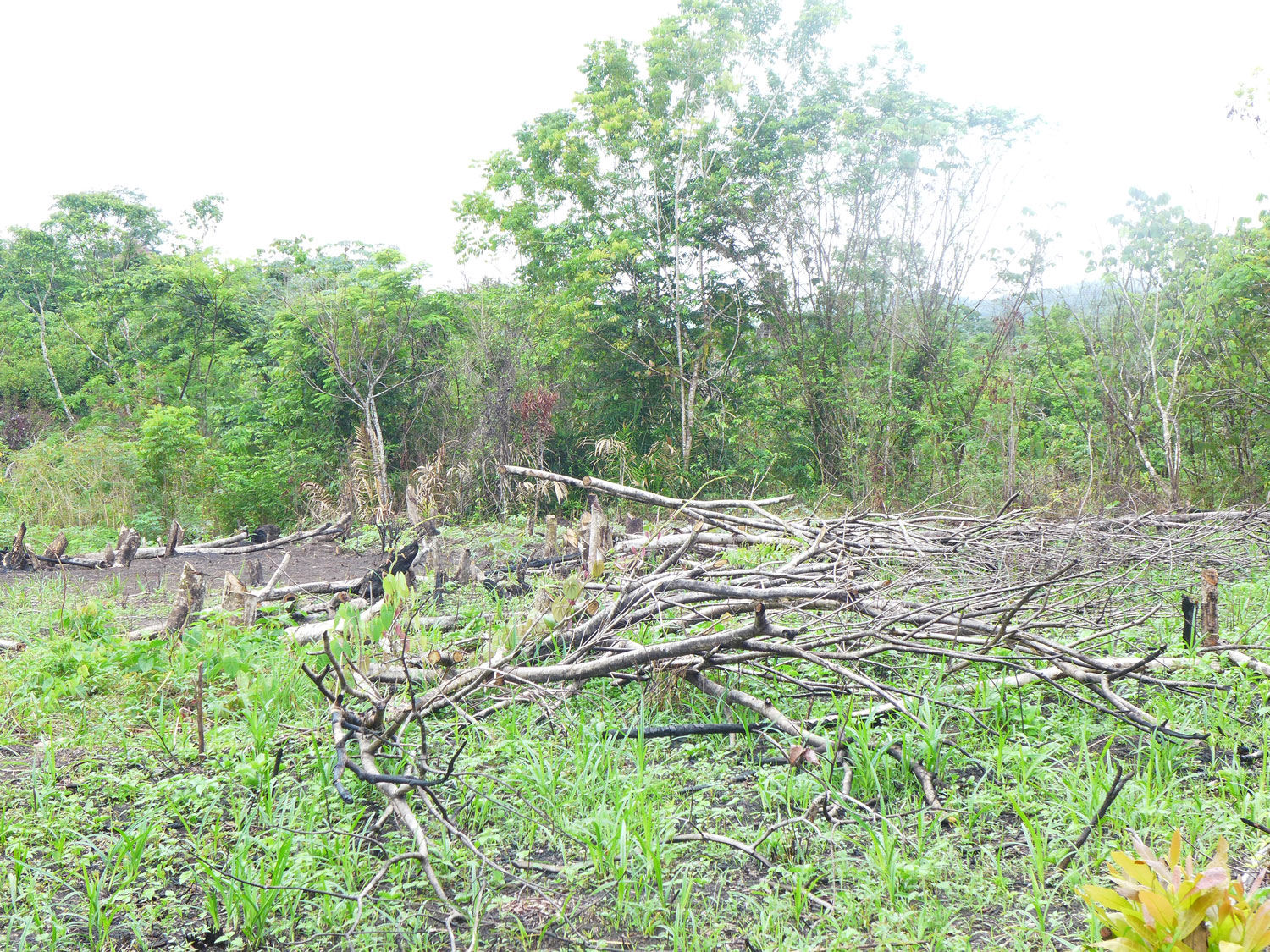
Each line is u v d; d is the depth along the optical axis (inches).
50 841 164.2
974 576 297.7
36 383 1376.7
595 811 161.2
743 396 829.8
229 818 173.8
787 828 160.6
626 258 821.9
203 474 746.2
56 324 1449.3
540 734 204.2
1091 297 775.1
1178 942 82.8
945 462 711.7
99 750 209.6
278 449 828.6
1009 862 150.6
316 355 824.3
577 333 827.4
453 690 201.8
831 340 813.9
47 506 695.7
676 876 148.8
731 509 560.4
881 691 189.8
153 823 167.0
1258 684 222.2
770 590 218.7
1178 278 708.0
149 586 437.4
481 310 845.8
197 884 149.7
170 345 1108.5
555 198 893.8
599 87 871.1
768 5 847.7
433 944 134.0
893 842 147.4
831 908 136.2
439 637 263.4
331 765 182.7
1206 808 160.9
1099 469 674.8
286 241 893.8
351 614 191.2
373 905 139.8
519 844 159.9
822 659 199.8
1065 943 125.2
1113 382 714.2
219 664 245.6
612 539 368.2
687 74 847.7
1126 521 397.4
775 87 879.1
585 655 226.2
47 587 426.3
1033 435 738.8
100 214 1658.5
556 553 430.6
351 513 605.9
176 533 540.4
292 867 146.5
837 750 176.2
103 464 725.9
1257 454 638.5
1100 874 143.1
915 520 366.0
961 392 757.3
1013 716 203.2
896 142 800.9
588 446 818.8
